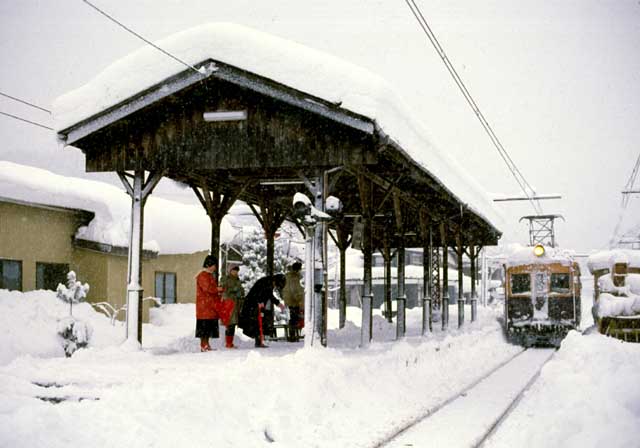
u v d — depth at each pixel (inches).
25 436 184.1
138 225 485.1
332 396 305.0
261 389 274.4
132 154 486.9
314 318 458.0
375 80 430.3
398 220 625.9
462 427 298.2
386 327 898.7
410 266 2042.3
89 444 192.9
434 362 504.1
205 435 226.7
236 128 468.8
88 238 704.4
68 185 702.5
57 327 522.0
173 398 233.8
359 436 263.4
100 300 707.4
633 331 684.7
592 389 274.1
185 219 882.1
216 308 477.1
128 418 215.9
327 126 452.8
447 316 890.7
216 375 273.6
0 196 607.5
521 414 340.2
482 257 1720.0
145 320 792.9
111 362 375.9
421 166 507.2
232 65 439.2
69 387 286.0
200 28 446.9
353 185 620.7
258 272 1127.0
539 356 715.4
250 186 595.2
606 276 780.6
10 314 519.5
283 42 443.8
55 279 697.6
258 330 513.7
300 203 403.2
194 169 483.8
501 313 1299.2
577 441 202.7
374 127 428.1
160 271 862.5
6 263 633.0
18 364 350.0
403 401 354.9
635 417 215.8
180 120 479.8
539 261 852.6
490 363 609.6
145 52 458.0
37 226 666.2
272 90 440.1
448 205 766.5
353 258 2174.0
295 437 249.6
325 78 430.3
